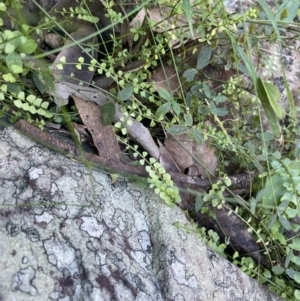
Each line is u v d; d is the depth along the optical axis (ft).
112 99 1.14
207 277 1.08
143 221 1.11
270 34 1.24
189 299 1.02
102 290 0.89
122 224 1.06
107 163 1.10
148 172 1.12
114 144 1.12
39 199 0.96
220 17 1.18
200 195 1.18
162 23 1.21
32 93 1.08
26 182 0.97
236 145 1.24
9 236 0.88
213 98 1.20
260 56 1.42
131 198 1.11
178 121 1.16
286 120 1.47
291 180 1.20
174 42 1.26
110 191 1.09
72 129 1.03
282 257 1.27
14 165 0.99
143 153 1.11
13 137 1.03
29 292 0.83
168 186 1.11
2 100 1.03
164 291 1.01
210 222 1.26
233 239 1.26
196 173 1.25
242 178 1.29
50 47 1.20
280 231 1.28
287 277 1.27
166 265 1.04
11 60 0.90
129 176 1.12
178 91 1.28
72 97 1.11
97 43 1.22
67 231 0.94
